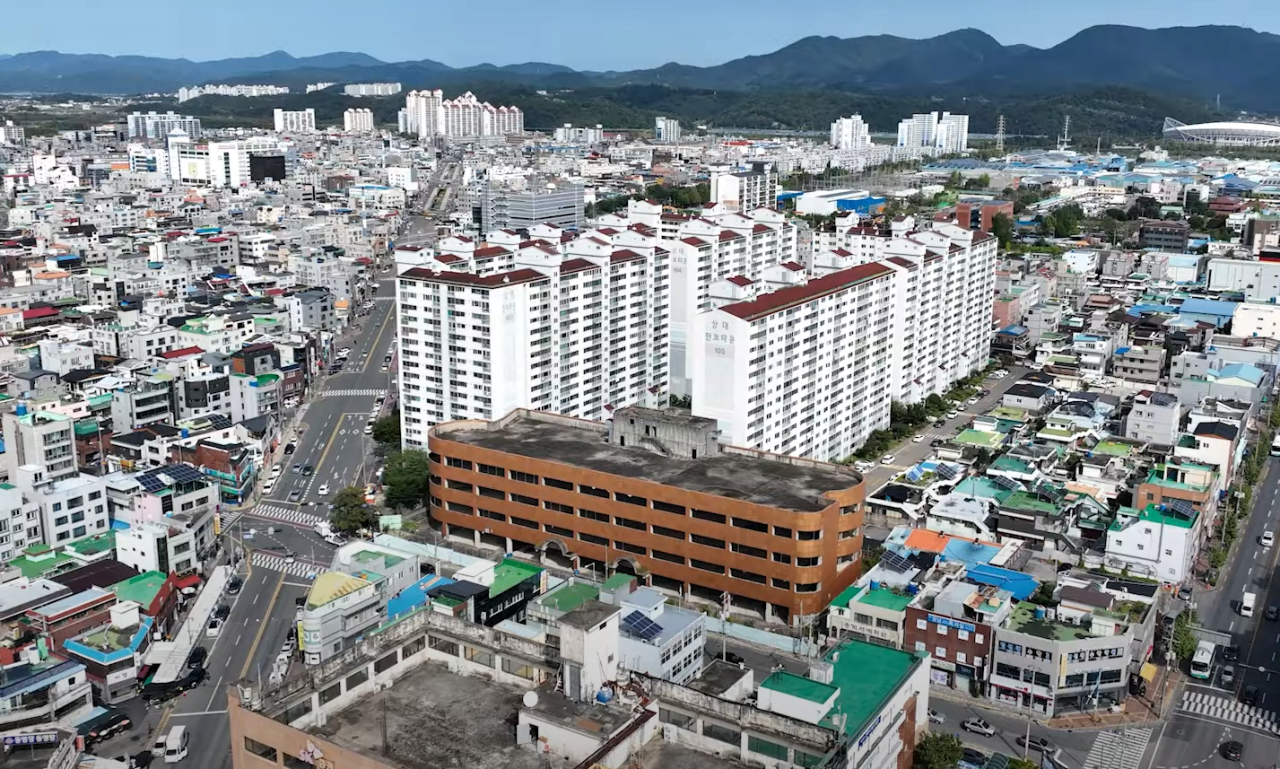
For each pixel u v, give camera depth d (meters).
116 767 183.88
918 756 179.25
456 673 128.38
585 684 118.12
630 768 109.94
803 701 151.25
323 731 115.62
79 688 197.25
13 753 176.12
